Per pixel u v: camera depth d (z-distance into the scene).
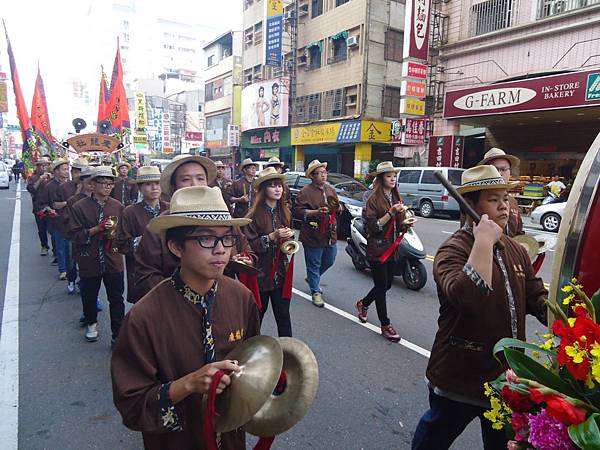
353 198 10.92
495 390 1.70
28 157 13.33
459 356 2.02
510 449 1.47
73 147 11.74
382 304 4.59
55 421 3.14
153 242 2.99
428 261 8.27
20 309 5.45
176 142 53.66
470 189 2.11
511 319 1.97
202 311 1.61
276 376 1.38
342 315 5.36
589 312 1.41
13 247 9.18
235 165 35.00
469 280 1.81
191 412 1.53
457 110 16.50
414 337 4.69
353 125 22.67
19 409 3.28
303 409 1.52
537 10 15.58
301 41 27.00
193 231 1.54
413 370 3.94
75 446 2.87
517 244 2.19
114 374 1.50
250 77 33.56
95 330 4.53
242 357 1.52
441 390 2.08
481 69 17.56
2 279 6.78
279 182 3.97
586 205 1.74
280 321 3.97
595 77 12.53
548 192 15.03
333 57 24.50
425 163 19.41
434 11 19.02
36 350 4.29
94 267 4.30
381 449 2.86
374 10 22.34
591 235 1.70
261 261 3.88
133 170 12.52
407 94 18.58
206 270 1.56
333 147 25.91
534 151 17.58
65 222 5.27
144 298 1.59
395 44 23.17
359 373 3.87
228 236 1.59
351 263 8.13
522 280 2.05
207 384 1.38
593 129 15.81
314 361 1.62
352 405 3.37
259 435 1.56
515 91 14.55
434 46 19.16
